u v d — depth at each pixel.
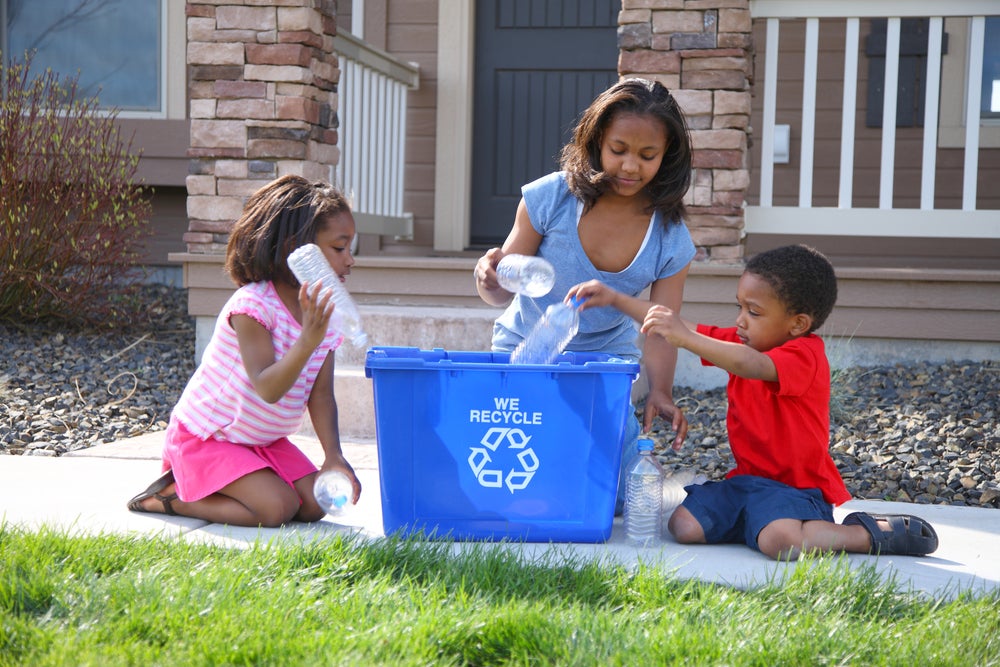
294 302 3.29
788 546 3.06
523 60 8.09
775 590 2.68
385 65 7.34
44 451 4.49
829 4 5.68
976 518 3.60
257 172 5.86
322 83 6.07
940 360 5.63
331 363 3.38
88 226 6.53
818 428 3.21
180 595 2.44
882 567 2.99
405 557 2.81
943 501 4.01
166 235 8.02
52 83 6.82
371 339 5.45
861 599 2.62
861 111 7.64
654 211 3.42
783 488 3.19
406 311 5.61
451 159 8.02
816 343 3.22
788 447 3.21
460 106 7.98
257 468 3.26
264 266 3.22
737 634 2.36
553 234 3.46
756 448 3.27
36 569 2.56
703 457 4.46
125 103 8.05
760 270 3.23
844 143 5.80
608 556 2.93
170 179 7.87
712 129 5.50
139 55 8.01
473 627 2.32
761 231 5.88
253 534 3.16
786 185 7.75
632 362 3.16
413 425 3.11
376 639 2.24
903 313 5.60
